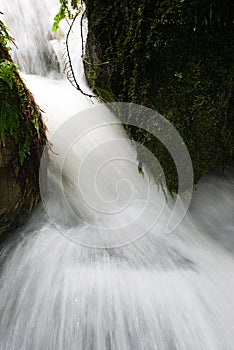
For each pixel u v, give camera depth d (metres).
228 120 2.78
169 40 2.49
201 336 2.03
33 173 2.48
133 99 2.75
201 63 2.52
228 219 3.10
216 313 2.14
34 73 3.63
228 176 3.36
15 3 3.93
